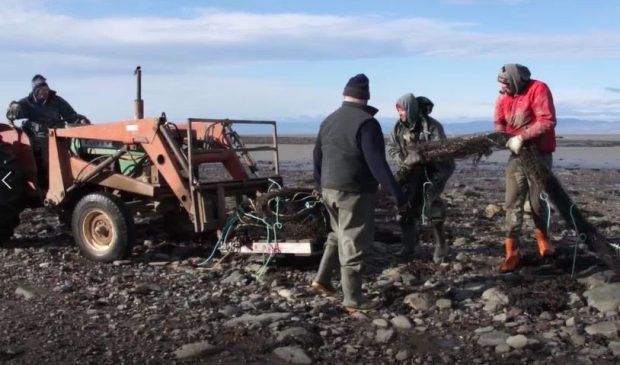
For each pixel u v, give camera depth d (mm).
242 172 8812
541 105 6973
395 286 6926
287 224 7488
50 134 8945
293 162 30609
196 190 7867
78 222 8438
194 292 6965
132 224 8227
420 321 5988
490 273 7430
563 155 39281
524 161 6949
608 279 6734
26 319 6102
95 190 9078
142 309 6352
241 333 5605
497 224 10953
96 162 8914
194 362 5121
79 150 9133
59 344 5465
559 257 7723
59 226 10844
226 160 8680
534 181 6984
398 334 5684
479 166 27625
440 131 7738
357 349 5344
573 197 15805
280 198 7660
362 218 6141
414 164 7578
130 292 6871
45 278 7516
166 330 5754
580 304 6246
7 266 8094
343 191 6051
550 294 6445
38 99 9711
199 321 5965
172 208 8789
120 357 5203
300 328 5629
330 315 6188
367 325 5910
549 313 6051
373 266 7871
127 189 8602
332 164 6074
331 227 6812
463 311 6215
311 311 6258
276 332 5602
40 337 5641
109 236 8297
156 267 8094
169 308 6371
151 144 8180
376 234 9477
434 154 7402
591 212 12461
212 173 18672
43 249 9008
